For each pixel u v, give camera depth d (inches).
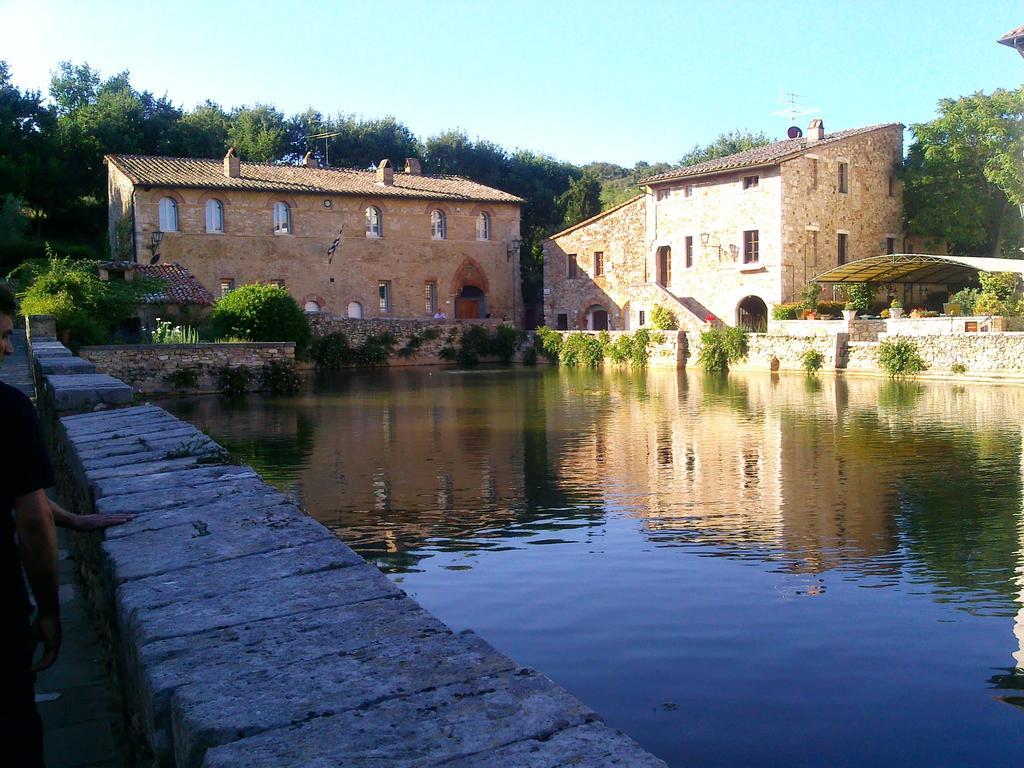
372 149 2677.2
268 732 87.8
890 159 1861.5
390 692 95.1
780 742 225.6
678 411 978.7
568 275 2103.8
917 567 377.7
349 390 1298.0
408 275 2052.2
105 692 207.9
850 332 1467.8
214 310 1508.4
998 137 1717.5
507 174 2768.2
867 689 256.4
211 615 121.0
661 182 1884.8
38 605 121.7
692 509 495.2
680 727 234.7
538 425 874.1
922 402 1020.5
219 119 2524.6
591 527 455.8
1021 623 307.9
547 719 87.7
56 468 398.3
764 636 299.1
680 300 1882.4
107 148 2153.1
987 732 229.5
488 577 371.2
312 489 562.3
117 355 1202.6
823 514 478.3
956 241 1804.9
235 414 988.6
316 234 1940.2
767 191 1710.1
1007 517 463.8
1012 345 1218.6
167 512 179.8
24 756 110.9
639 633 303.9
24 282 1406.3
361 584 132.3
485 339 1987.0
